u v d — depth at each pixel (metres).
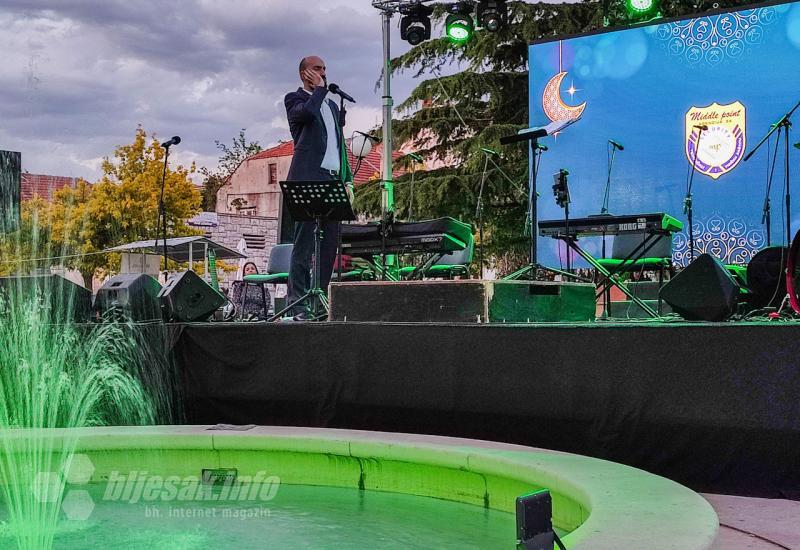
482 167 14.15
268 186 29.34
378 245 5.47
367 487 3.19
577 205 9.29
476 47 14.45
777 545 2.16
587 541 1.73
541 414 3.28
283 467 3.30
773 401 2.80
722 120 8.50
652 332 3.05
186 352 4.18
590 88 9.21
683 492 2.22
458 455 2.89
